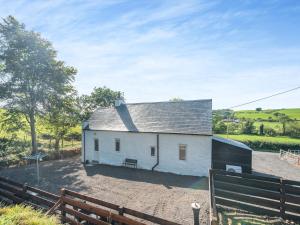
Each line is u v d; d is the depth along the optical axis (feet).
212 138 60.49
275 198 30.45
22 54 85.92
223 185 33.91
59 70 92.79
